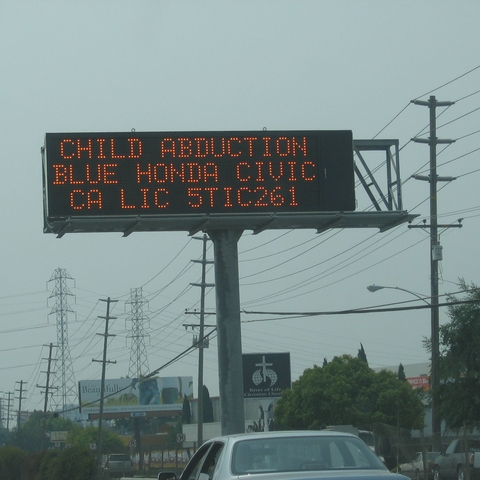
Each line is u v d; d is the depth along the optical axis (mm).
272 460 23125
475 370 89562
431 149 104125
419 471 94312
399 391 153750
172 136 59188
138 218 57906
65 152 57812
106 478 146750
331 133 61656
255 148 60031
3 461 181375
